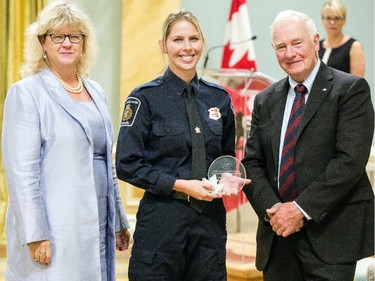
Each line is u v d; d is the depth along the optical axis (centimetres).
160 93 333
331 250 329
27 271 313
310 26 334
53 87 319
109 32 664
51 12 317
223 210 340
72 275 311
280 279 345
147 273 330
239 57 659
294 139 335
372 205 338
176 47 330
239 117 534
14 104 311
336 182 319
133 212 646
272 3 711
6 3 625
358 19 734
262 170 350
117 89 667
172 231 327
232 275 514
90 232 316
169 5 651
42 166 311
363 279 470
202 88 344
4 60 627
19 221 305
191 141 330
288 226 323
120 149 330
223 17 693
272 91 353
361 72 616
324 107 331
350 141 322
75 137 314
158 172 326
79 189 313
